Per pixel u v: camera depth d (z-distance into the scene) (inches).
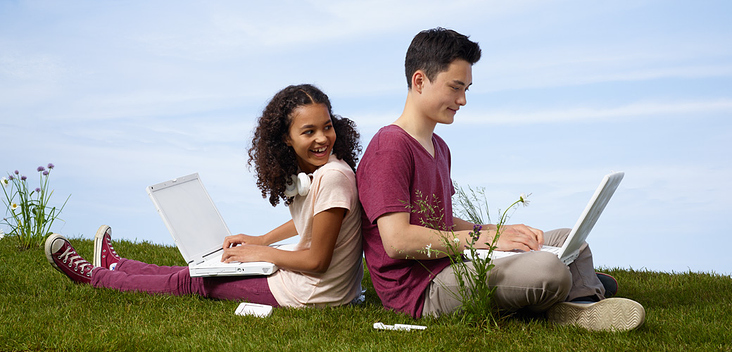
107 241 156.3
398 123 112.1
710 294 136.6
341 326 105.8
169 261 184.5
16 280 147.6
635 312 98.1
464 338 97.1
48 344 95.1
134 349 93.7
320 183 109.3
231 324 107.4
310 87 112.7
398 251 102.7
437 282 107.0
